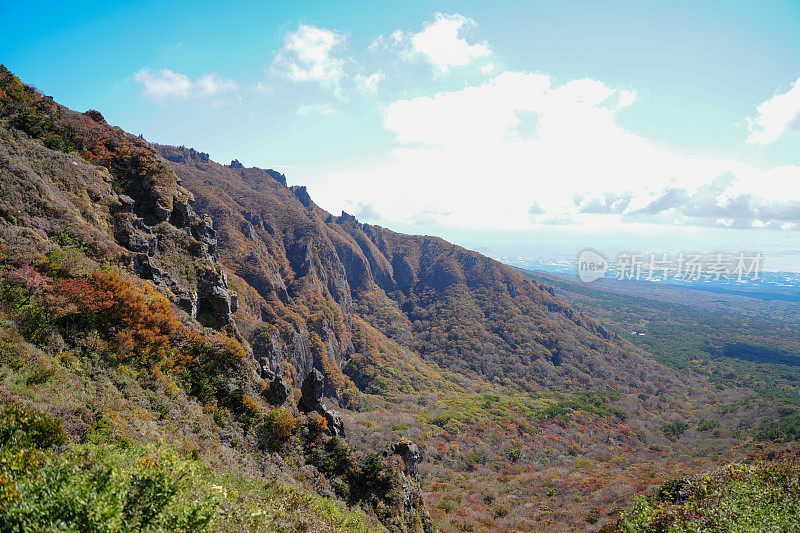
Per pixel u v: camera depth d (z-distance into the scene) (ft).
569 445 294.46
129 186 125.18
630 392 463.83
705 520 40.01
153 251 104.68
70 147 120.06
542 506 167.12
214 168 615.98
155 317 79.61
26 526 19.99
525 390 444.96
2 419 31.89
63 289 66.08
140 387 63.98
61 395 47.57
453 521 144.87
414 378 411.13
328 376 326.03
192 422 65.16
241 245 403.54
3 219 74.74
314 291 437.58
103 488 24.26
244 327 241.55
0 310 56.39
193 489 30.63
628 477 199.93
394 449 102.22
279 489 56.75
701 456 262.47
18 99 123.95
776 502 41.75
